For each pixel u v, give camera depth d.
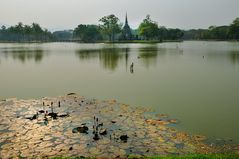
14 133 14.62
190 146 13.23
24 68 45.72
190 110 19.53
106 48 110.81
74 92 25.72
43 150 12.66
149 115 18.14
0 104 20.67
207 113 18.88
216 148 13.10
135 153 12.35
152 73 38.38
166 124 16.41
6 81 32.28
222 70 41.44
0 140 13.75
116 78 34.00
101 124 15.87
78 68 44.94
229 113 18.91
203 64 50.06
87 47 123.50
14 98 23.00
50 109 19.23
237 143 13.76
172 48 107.50
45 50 99.44
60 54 77.88
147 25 173.50
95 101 21.81
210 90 26.52
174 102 21.78
